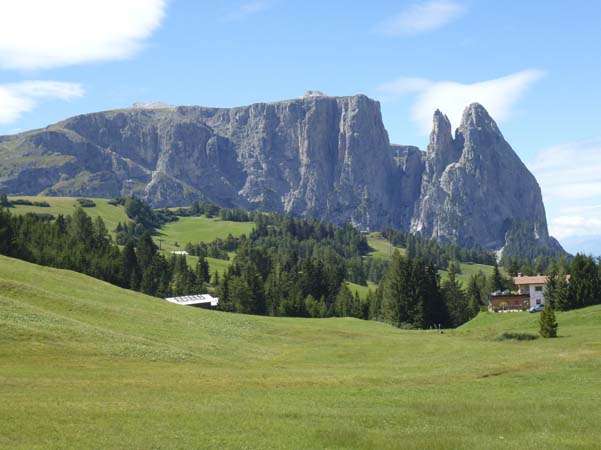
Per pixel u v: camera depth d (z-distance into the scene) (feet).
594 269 368.48
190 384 134.31
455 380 149.59
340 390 134.41
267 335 271.69
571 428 98.99
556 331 259.80
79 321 207.82
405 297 484.33
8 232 472.44
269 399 119.75
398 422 102.27
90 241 648.79
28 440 80.23
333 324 361.30
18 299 225.56
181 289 625.82
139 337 201.77
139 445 80.94
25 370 136.26
